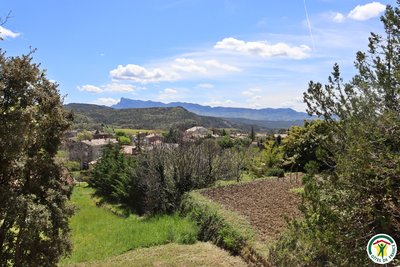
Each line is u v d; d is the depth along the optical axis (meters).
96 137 107.00
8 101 7.98
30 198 8.30
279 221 11.52
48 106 9.13
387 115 3.54
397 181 3.56
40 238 9.19
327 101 4.20
